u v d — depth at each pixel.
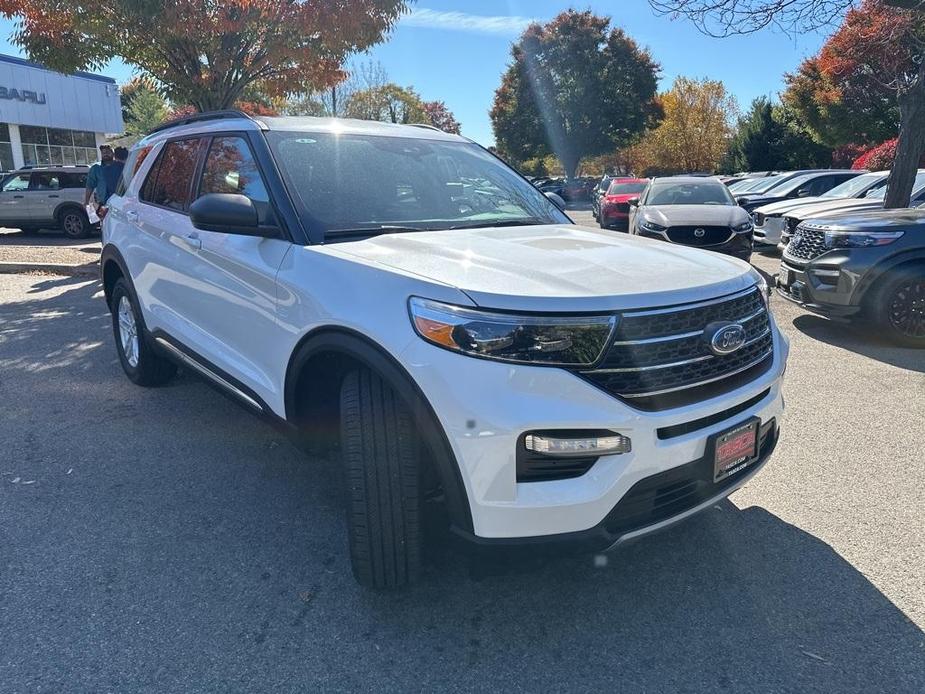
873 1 9.52
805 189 14.95
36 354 6.14
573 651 2.45
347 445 2.45
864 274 6.24
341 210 3.18
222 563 2.96
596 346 2.23
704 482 2.49
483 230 3.29
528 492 2.23
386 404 2.42
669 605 2.70
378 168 3.56
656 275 2.53
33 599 2.70
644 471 2.29
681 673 2.34
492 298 2.23
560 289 2.30
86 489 3.62
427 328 2.27
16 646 2.44
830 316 6.60
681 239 9.38
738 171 44.81
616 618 2.62
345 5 9.29
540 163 60.34
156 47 9.98
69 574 2.87
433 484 2.51
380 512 2.45
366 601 2.71
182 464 3.93
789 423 4.48
